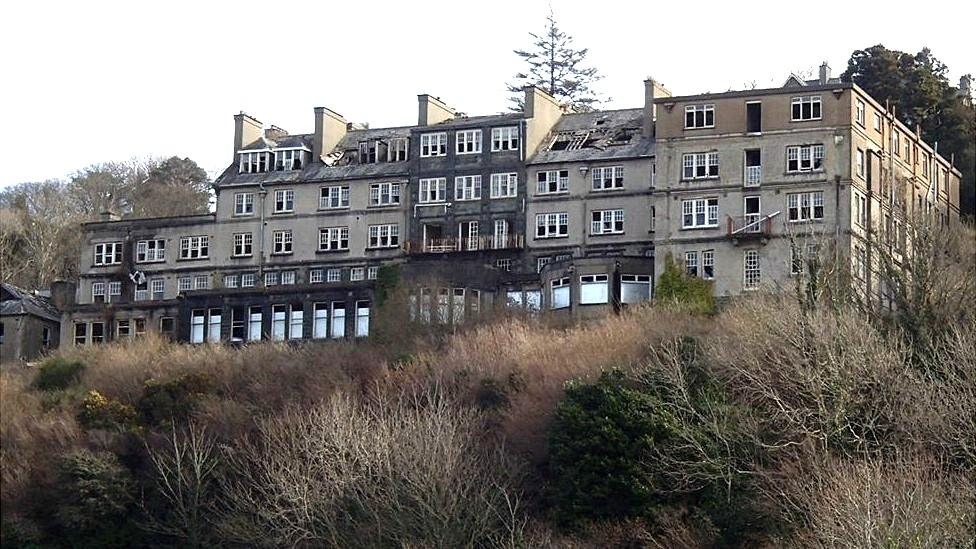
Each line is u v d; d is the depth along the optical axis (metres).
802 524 72.88
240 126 142.50
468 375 97.12
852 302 91.44
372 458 81.81
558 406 85.31
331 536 80.19
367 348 109.69
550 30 175.38
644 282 116.50
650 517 79.44
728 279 114.62
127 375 108.56
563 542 79.31
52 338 136.38
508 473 83.25
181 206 191.38
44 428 99.69
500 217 130.12
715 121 117.38
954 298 90.31
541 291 119.25
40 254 171.38
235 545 86.44
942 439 75.25
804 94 115.75
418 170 133.75
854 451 77.25
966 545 65.12
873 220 116.19
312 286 122.19
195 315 125.62
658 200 117.69
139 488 93.06
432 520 77.88
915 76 142.50
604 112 134.62
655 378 85.19
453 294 116.38
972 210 139.12
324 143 140.12
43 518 93.56
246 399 100.81
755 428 79.06
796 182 114.69
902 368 80.94
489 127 132.00
